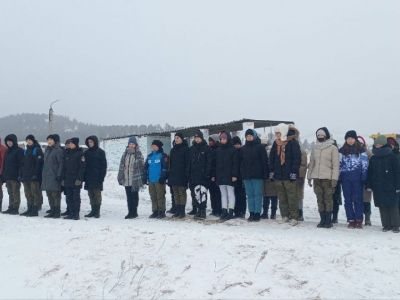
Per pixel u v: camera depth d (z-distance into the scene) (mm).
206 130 26719
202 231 7539
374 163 9164
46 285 5590
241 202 11031
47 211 12258
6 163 12000
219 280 5453
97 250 6648
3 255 6715
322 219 9398
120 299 5164
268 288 5246
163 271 5770
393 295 5223
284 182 9781
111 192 19406
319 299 5031
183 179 10820
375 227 9625
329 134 9586
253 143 10258
